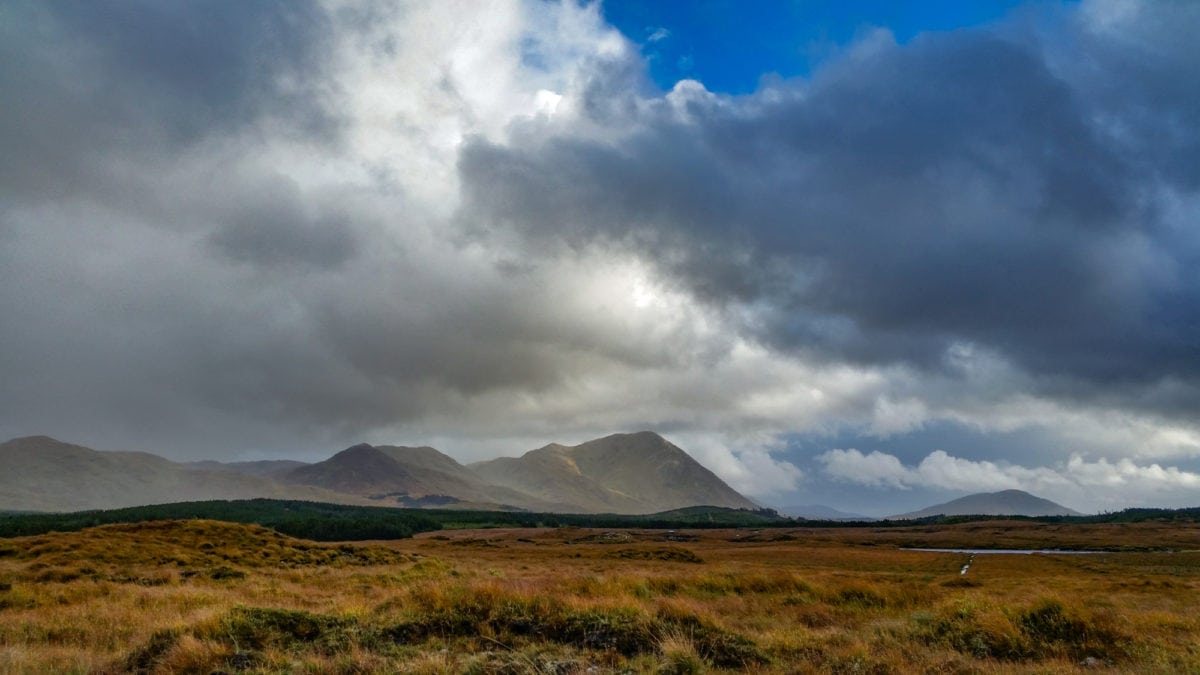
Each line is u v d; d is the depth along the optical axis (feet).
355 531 542.57
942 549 430.20
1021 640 52.24
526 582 78.23
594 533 611.06
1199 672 43.47
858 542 515.50
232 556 156.76
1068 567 257.55
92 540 148.97
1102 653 50.88
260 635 43.16
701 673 38.93
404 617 48.85
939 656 47.09
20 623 55.01
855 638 51.44
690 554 293.64
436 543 451.53
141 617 59.11
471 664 37.47
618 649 44.04
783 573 102.42
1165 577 197.26
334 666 36.86
